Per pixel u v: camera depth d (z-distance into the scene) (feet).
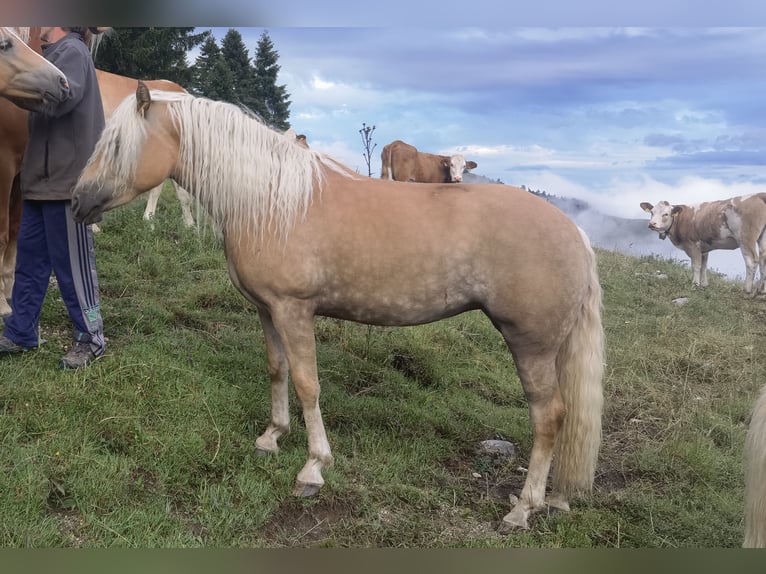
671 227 29.50
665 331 20.11
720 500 11.00
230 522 8.87
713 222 27.89
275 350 10.40
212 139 9.39
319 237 9.20
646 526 10.11
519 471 11.88
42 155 10.88
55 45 11.07
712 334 20.13
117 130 9.29
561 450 9.95
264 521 9.17
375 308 9.53
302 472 9.73
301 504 9.58
